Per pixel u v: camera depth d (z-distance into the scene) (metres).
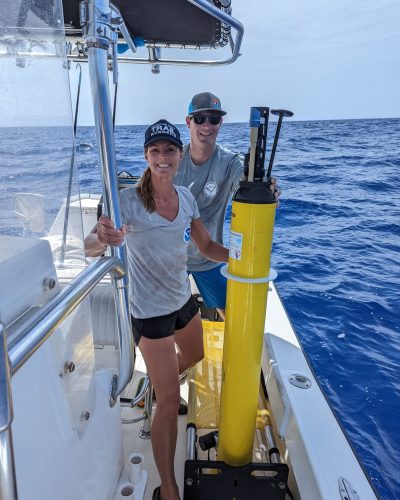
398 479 2.61
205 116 2.19
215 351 2.29
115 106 1.53
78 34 1.57
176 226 1.59
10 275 0.73
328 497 1.21
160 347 1.56
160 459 1.48
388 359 3.87
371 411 3.21
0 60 0.70
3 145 0.73
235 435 1.47
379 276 5.95
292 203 11.02
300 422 1.50
